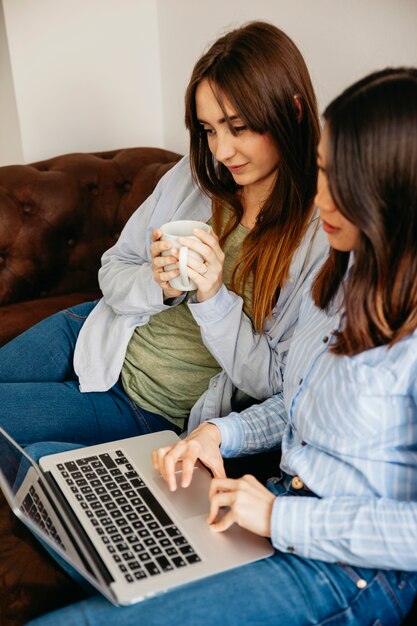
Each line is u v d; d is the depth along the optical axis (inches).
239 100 44.2
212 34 75.1
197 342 53.8
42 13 79.7
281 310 50.4
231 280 51.9
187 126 50.4
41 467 44.1
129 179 76.2
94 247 76.2
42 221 72.2
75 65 84.0
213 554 36.8
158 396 54.8
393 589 35.3
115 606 33.8
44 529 35.6
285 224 48.9
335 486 36.5
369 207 30.5
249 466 48.8
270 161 48.0
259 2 66.8
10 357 57.5
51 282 75.3
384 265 31.5
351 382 34.5
